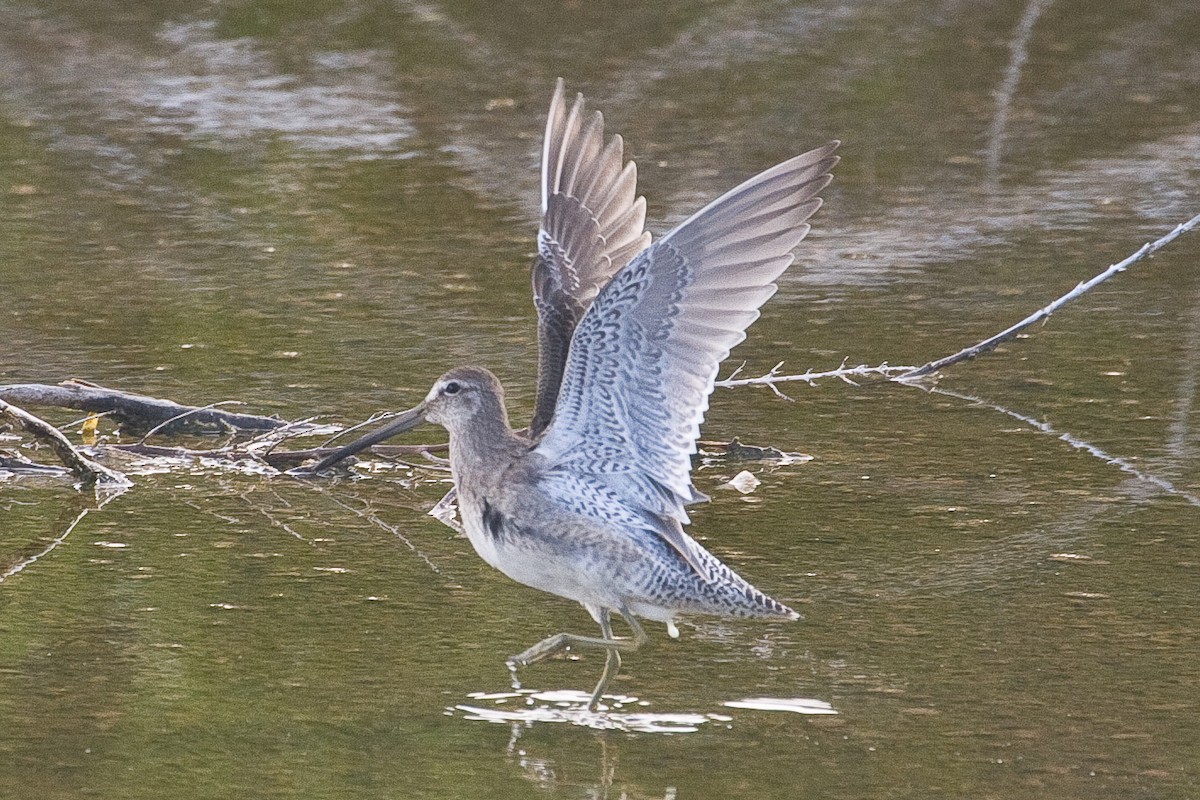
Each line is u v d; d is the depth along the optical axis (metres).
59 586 11.20
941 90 25.45
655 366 9.38
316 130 23.62
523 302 17.67
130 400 14.16
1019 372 15.87
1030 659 10.25
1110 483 13.24
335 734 9.30
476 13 28.44
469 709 9.67
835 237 20.02
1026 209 20.89
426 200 21.08
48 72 25.55
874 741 9.27
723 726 9.48
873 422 14.69
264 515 12.65
